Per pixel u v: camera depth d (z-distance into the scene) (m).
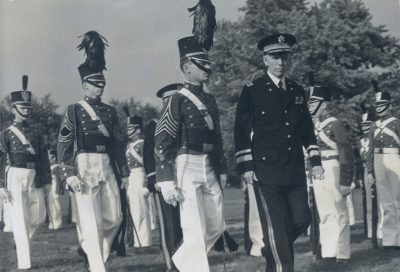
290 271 5.36
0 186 6.89
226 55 11.41
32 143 7.00
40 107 7.50
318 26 10.24
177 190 5.40
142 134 7.58
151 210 7.70
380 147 7.39
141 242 7.48
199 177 5.45
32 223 6.96
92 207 6.24
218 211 5.56
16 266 6.86
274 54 5.52
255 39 11.18
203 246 5.38
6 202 6.96
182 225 5.43
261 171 5.42
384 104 7.45
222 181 5.63
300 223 5.46
